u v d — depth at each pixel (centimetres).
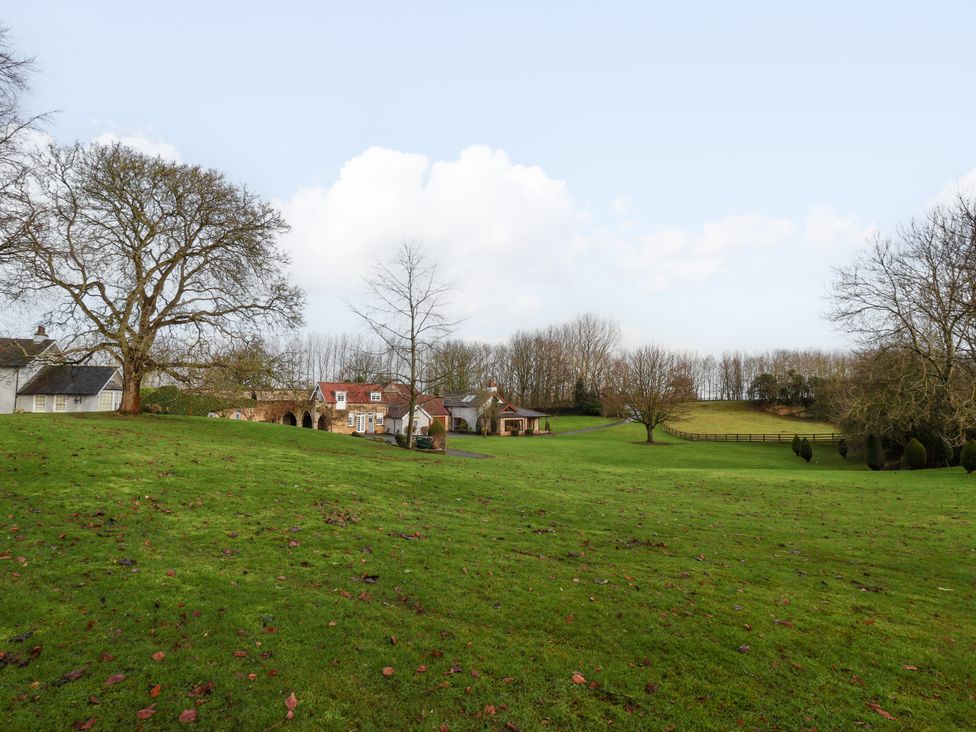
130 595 672
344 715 471
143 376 2761
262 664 541
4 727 426
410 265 3394
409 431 3425
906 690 544
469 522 1197
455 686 522
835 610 748
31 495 1084
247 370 2727
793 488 2159
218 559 828
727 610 731
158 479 1321
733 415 9425
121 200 2439
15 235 1892
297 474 1582
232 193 2645
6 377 3962
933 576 934
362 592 732
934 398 3225
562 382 10850
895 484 2291
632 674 558
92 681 494
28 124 1767
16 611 611
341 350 11469
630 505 1562
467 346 10012
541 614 693
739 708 505
